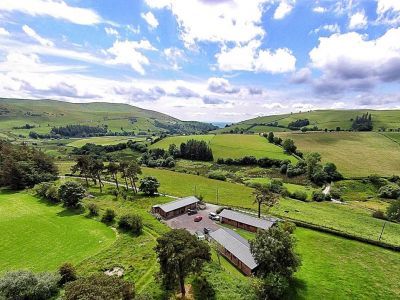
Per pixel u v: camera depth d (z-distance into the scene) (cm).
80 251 7131
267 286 5447
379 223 10562
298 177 18275
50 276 5503
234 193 13550
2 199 11506
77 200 10388
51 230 8394
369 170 18250
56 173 15738
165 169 19900
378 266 7019
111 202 11356
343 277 6462
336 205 13350
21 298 4938
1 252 7106
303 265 6931
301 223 9494
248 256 6662
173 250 5069
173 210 10325
